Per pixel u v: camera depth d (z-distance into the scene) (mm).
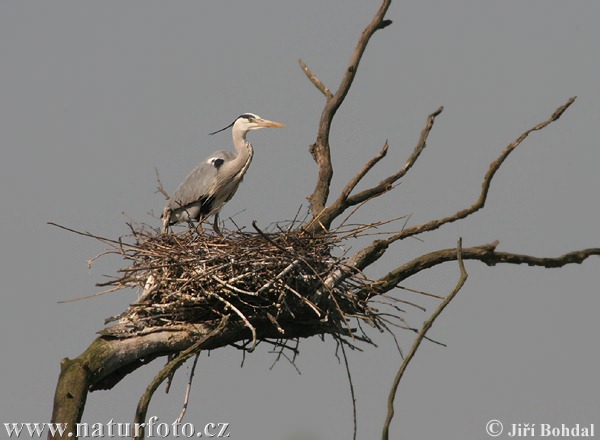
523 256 15398
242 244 12789
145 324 12672
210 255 12625
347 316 13430
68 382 11312
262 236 12367
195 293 12656
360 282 13609
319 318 13531
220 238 13086
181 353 11641
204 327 12898
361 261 14539
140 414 11109
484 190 14797
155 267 12500
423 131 15898
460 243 13219
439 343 13594
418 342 12250
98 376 11766
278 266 12586
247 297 12852
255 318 13211
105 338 12141
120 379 12516
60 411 11125
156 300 12859
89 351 11812
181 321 12875
